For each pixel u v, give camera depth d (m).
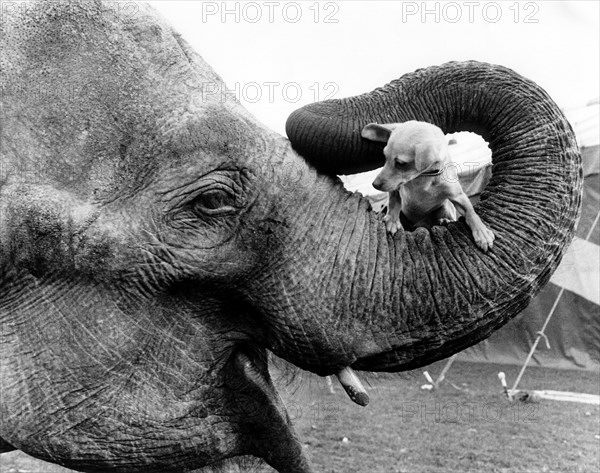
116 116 2.78
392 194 3.02
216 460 3.06
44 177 2.77
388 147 2.78
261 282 2.85
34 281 2.85
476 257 2.82
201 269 2.80
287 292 2.83
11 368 2.87
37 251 2.78
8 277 2.86
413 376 3.44
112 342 2.82
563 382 11.64
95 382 2.84
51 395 2.85
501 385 11.69
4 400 2.87
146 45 2.88
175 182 2.77
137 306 2.83
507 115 2.93
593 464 7.50
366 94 3.00
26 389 2.86
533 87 2.97
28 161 2.78
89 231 2.74
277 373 3.60
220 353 2.98
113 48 2.84
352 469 7.35
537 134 2.90
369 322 2.81
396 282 2.83
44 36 2.88
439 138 2.77
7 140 2.79
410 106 2.95
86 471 2.97
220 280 2.84
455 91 2.95
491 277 2.79
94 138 2.78
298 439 3.22
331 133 2.87
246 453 3.20
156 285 2.81
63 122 2.79
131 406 2.86
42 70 2.84
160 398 2.89
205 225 2.81
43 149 2.79
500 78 2.95
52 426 2.87
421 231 2.96
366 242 2.90
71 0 2.92
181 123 2.78
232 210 2.81
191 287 2.87
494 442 8.38
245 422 3.08
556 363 12.69
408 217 3.20
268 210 2.83
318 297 2.82
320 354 2.83
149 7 3.07
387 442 8.33
